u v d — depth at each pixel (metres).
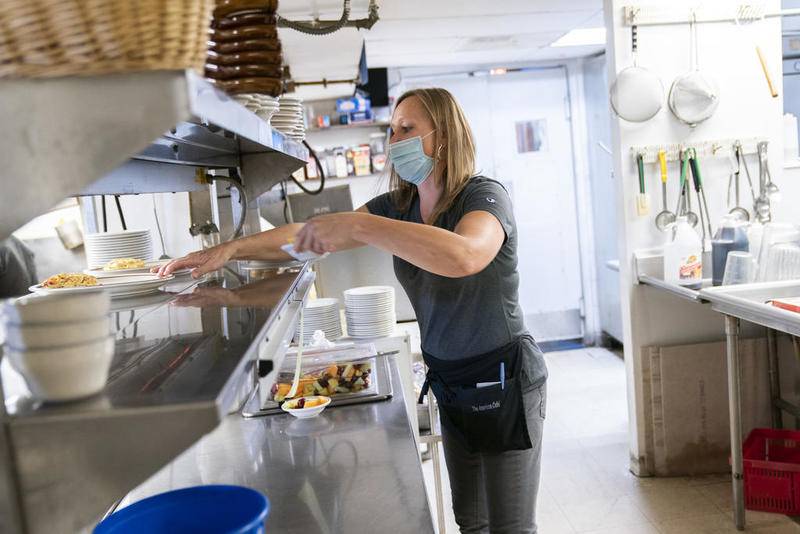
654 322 3.40
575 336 6.07
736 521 2.86
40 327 0.73
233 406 0.79
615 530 2.91
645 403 3.40
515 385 1.88
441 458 3.71
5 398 0.77
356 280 3.71
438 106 1.88
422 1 3.47
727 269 2.99
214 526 1.00
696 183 3.29
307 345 2.36
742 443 3.07
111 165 0.70
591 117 5.70
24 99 0.70
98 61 0.68
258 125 1.14
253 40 1.02
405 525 1.24
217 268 1.75
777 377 3.34
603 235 5.70
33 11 0.66
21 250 3.21
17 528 0.72
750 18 3.25
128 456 0.72
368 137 5.52
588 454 3.70
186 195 3.69
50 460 0.72
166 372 0.85
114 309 1.41
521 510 1.96
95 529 0.96
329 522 1.27
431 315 1.92
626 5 3.22
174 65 0.69
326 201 3.97
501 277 1.84
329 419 1.84
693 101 3.23
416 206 2.11
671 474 3.40
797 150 3.83
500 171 5.84
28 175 0.70
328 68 3.03
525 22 4.15
